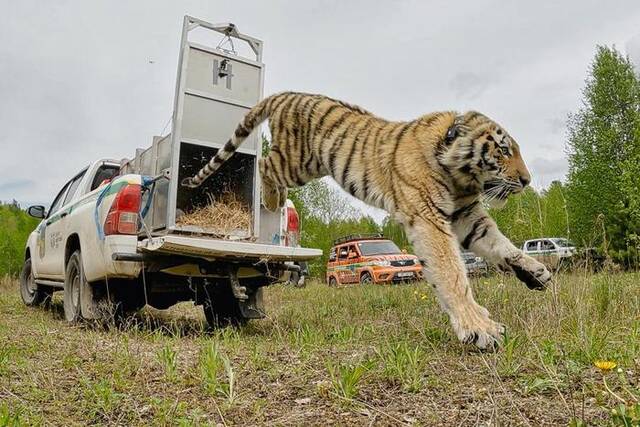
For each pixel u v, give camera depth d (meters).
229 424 2.57
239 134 6.18
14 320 6.93
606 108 30.44
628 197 24.03
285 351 4.13
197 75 6.18
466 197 4.87
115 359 3.80
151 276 5.90
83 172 8.19
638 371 3.07
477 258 7.43
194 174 6.69
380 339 4.57
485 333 3.89
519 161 4.71
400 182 4.60
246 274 6.08
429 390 2.98
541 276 4.68
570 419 2.42
